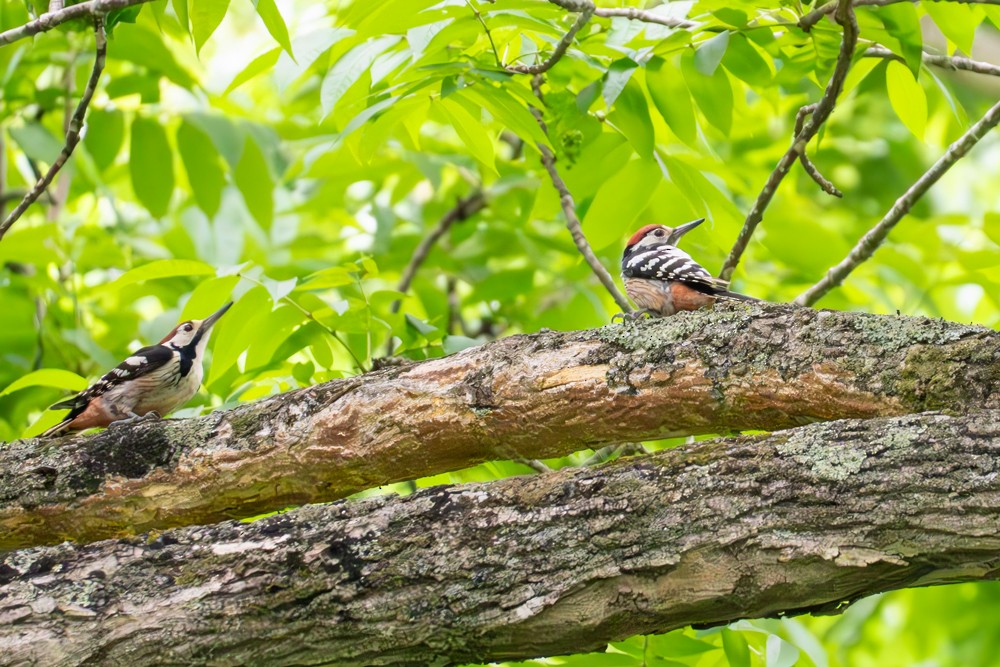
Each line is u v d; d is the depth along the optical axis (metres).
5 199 14.73
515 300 14.97
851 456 6.02
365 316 9.90
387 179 16.72
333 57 10.27
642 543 6.15
